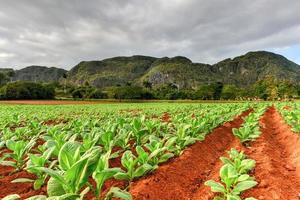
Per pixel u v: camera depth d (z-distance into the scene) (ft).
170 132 28.19
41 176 15.72
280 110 60.03
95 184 16.52
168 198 15.55
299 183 18.06
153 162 18.43
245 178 14.62
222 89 292.81
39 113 68.85
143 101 242.17
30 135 30.58
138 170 15.79
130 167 15.62
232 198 12.84
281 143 33.30
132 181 16.88
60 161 10.95
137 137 23.24
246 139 27.84
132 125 23.98
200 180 19.52
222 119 37.09
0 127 39.37
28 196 15.60
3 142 20.54
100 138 20.97
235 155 19.34
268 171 18.52
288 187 16.80
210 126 32.19
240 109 59.36
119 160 21.48
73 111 83.92
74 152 11.58
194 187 18.12
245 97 275.80
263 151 24.62
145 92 289.53
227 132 37.55
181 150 23.15
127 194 10.87
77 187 10.27
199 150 25.08
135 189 15.12
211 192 16.25
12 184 17.26
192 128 26.16
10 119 48.57
